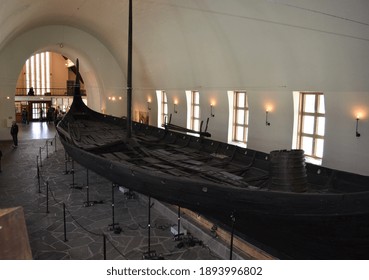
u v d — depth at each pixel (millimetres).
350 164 9070
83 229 7156
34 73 34781
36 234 6883
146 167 7887
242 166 8445
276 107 11445
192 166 8102
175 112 17953
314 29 8633
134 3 14203
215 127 14945
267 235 5465
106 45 21656
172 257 5984
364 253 4770
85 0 15320
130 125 10219
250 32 10797
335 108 9297
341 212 4484
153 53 17406
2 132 19219
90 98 27344
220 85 14000
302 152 5895
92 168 8219
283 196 4836
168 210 7867
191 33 13602
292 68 10195
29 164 13234
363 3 7008
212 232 6527
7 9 8367
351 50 8133
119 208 8523
